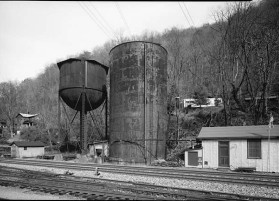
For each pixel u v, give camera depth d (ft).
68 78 92.12
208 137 62.75
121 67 82.43
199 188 36.14
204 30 161.99
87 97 92.17
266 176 44.91
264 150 56.24
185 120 112.68
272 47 96.07
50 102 217.56
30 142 114.11
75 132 137.39
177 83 132.46
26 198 29.17
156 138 79.10
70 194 30.48
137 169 55.98
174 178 42.91
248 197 29.71
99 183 37.60
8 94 253.03
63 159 91.04
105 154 90.74
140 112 77.87
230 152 59.98
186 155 66.03
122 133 78.74
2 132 217.15
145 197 28.48
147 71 80.18
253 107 97.45
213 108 118.21
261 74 98.43
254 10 111.34
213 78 125.08
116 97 82.89
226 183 38.50
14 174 48.37
